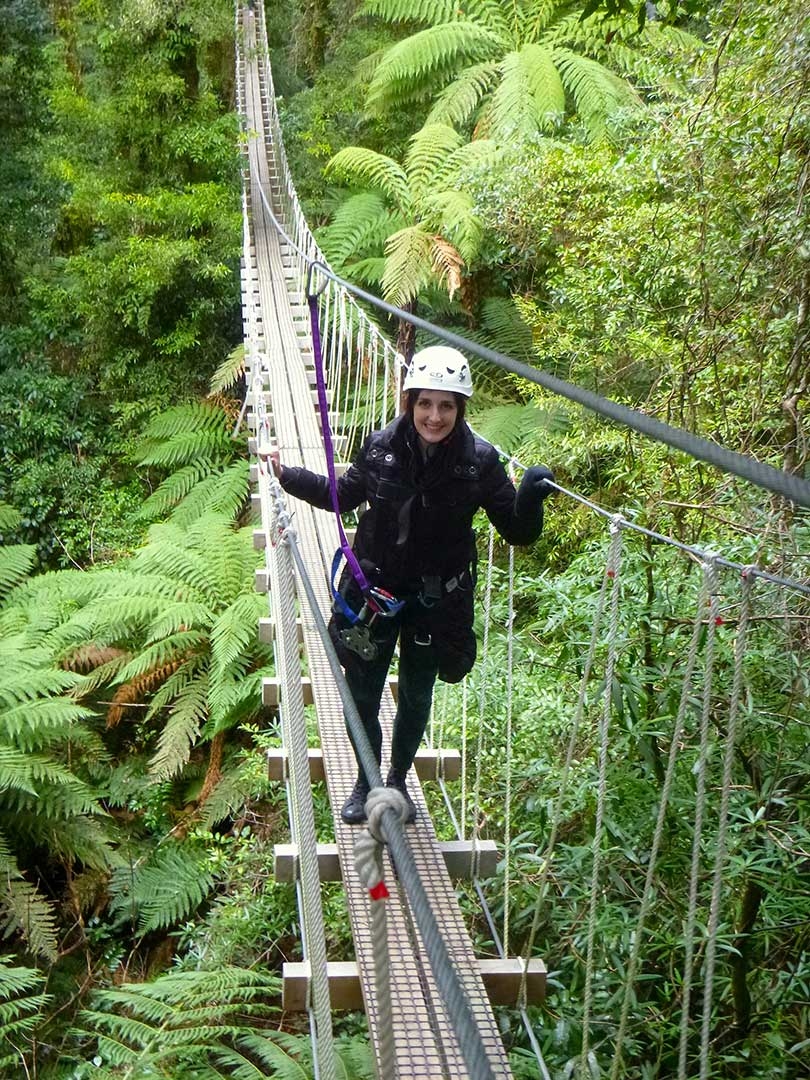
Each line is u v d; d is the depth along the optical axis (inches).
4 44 471.2
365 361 324.2
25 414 436.8
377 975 43.3
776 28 139.5
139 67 490.0
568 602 127.6
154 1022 169.2
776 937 108.2
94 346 478.6
